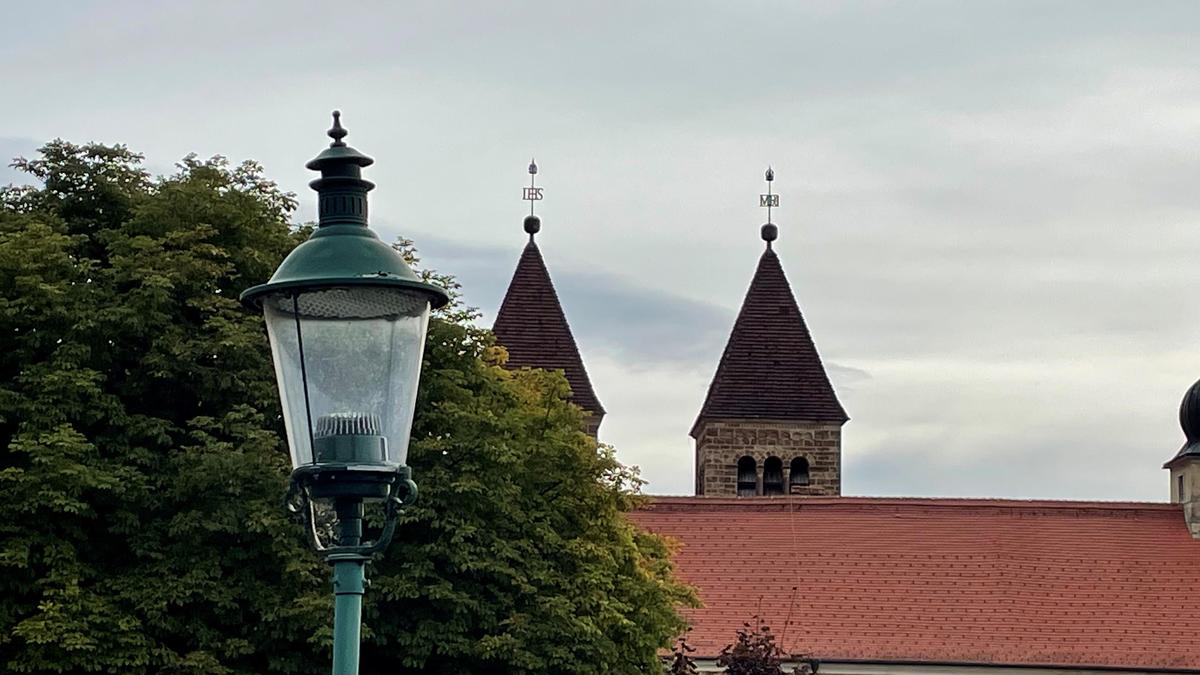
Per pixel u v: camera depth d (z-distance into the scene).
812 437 79.75
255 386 33.12
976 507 62.28
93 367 33.00
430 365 36.56
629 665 37.59
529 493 36.88
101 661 30.42
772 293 81.38
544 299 77.50
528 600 34.75
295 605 31.17
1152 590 59.34
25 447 30.97
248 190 37.19
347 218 12.29
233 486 31.48
